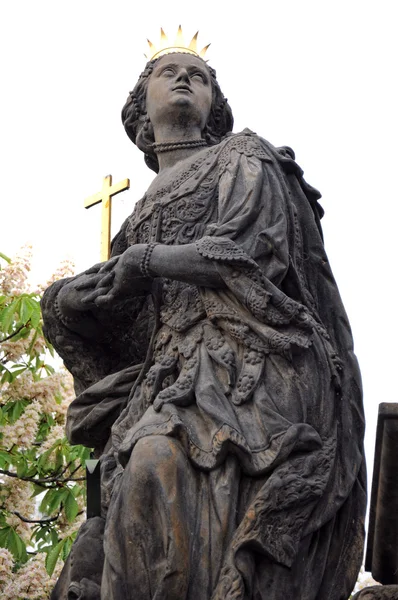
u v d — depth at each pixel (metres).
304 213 7.62
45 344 10.91
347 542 7.05
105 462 7.29
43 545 10.77
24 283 11.16
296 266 7.42
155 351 7.34
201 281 7.09
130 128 8.30
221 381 6.97
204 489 6.68
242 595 6.47
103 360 7.91
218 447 6.70
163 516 6.56
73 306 7.63
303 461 6.79
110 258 7.81
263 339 6.98
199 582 6.52
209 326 7.14
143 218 7.68
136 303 7.74
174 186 7.69
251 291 6.98
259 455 6.73
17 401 10.79
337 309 7.53
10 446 10.62
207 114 8.09
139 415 7.31
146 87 8.20
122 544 6.61
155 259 7.16
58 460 10.63
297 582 6.68
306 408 6.95
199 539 6.59
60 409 10.93
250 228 7.21
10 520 10.49
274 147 7.70
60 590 7.19
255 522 6.60
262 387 6.92
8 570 10.09
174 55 8.17
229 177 7.41
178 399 6.91
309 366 7.02
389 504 7.54
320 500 6.84
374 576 7.89
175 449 6.70
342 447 7.07
